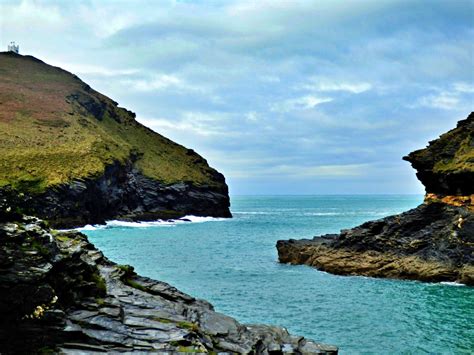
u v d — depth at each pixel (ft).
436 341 92.79
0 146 376.07
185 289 139.74
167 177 519.60
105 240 280.72
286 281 153.07
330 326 102.53
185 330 58.80
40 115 482.28
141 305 65.57
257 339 65.31
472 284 147.33
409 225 171.73
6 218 60.75
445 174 197.77
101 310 60.34
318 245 192.13
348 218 528.22
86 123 516.73
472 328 101.65
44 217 321.73
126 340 55.36
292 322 105.29
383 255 168.25
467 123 215.10
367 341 92.48
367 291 138.21
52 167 363.15
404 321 106.83
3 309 52.29
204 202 539.70
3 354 51.16
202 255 217.36
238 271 172.65
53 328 53.67
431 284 149.48
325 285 147.33
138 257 207.72
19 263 55.47
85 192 358.43
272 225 424.46
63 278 59.67
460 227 160.45
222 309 116.16
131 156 507.71
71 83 620.90
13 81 560.61
